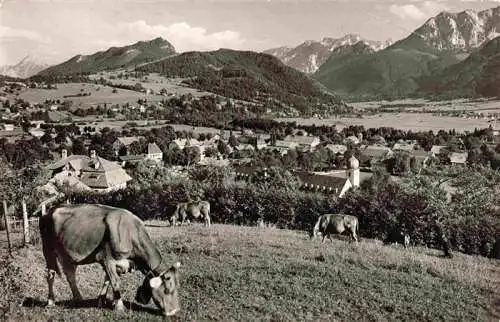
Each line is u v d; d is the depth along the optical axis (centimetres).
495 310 1380
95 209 1192
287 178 7500
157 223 3772
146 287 1165
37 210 3750
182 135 18525
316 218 3934
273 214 4072
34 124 17462
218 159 14400
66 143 15125
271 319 1190
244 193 4200
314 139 19450
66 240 1160
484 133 18375
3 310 1130
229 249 2050
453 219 3319
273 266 1700
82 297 1284
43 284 1454
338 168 14575
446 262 2148
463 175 5591
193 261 1788
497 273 1992
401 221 3466
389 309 1334
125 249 1151
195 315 1162
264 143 18975
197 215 3484
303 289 1437
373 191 3925
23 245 2591
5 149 10062
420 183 4875
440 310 1346
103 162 9612
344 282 1548
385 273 1698
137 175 9619
